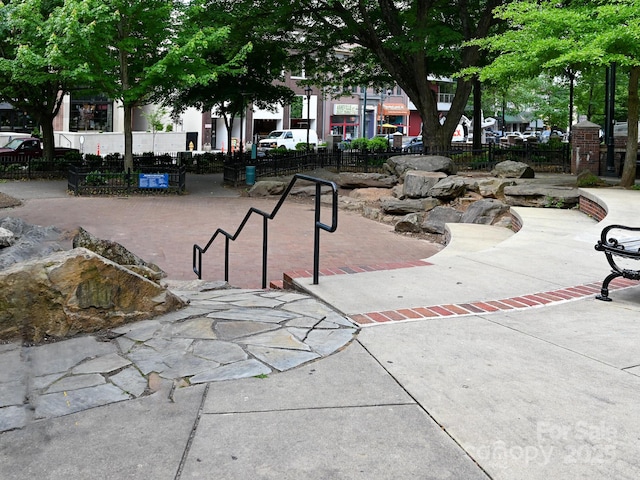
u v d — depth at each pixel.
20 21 19.44
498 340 4.57
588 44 13.46
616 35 13.00
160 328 4.75
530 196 15.20
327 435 3.10
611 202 12.05
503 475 2.73
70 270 4.59
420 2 25.14
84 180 21.11
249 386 3.71
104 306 4.75
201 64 21.11
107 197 20.38
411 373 3.90
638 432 3.12
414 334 4.67
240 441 3.05
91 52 19.78
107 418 3.31
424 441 3.03
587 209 12.95
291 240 13.40
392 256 12.00
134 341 4.48
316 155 27.14
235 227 14.85
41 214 16.14
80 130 46.56
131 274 4.92
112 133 45.81
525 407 3.41
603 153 23.38
